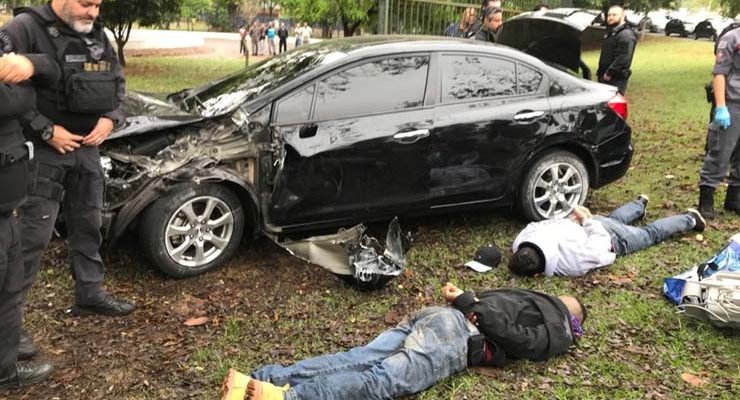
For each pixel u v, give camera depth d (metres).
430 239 5.04
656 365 3.37
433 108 4.67
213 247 4.28
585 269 4.43
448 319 3.18
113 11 13.96
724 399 3.08
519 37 7.85
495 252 4.55
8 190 2.60
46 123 3.05
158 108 4.54
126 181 3.90
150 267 4.33
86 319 3.69
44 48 3.03
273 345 3.49
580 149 5.32
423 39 4.90
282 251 4.69
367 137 4.43
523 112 4.96
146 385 3.10
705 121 10.27
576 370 3.30
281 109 4.25
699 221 5.19
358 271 4.01
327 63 4.45
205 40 29.56
